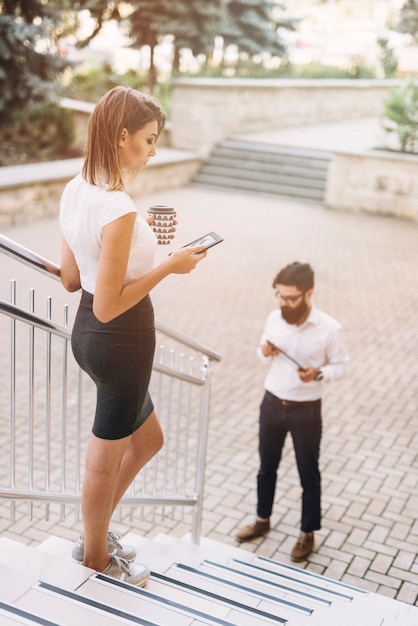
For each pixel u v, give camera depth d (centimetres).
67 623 243
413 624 386
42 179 1350
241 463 637
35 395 709
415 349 920
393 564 506
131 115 236
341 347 486
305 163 1791
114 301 239
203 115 1839
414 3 2305
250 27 2544
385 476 622
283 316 480
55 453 604
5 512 520
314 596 387
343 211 1692
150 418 303
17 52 1502
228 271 1202
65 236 254
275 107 2123
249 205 1677
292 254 1317
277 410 495
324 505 575
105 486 277
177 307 1027
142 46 2167
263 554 514
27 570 279
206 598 314
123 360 256
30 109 1606
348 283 1172
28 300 328
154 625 252
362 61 3225
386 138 1945
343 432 697
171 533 530
